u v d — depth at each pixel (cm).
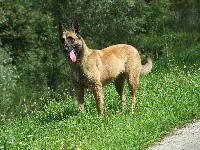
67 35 1044
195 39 3119
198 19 3403
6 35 3138
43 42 3012
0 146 895
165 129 927
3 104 2328
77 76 1066
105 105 1163
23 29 3100
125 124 952
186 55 2173
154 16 3412
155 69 1983
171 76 1469
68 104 1266
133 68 1141
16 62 3066
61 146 843
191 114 1004
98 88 1066
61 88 2820
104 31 2977
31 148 870
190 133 887
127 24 2986
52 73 2917
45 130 996
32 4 3116
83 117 1025
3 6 3141
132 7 3048
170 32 3447
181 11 3516
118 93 1175
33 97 2717
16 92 2647
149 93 1237
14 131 1031
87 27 2902
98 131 929
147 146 846
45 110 1238
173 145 832
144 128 919
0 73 2366
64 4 2839
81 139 895
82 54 1051
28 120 1153
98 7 2844
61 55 2925
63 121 1020
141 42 3316
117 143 841
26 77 2920
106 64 1088
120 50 1134
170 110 1032
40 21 2961
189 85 1236
